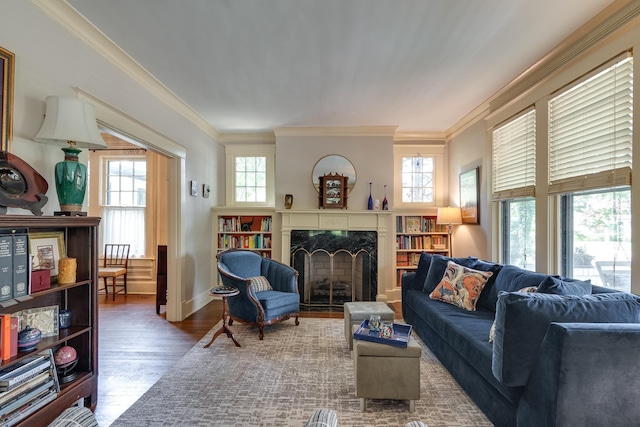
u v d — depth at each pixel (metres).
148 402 2.25
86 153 2.48
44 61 2.10
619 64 2.22
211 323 4.00
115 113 2.80
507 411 1.80
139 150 5.54
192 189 4.45
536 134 3.12
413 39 2.59
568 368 1.41
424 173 5.55
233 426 1.98
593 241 2.57
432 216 5.37
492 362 1.82
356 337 2.28
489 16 2.30
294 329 3.81
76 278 2.18
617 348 1.41
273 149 5.54
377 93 3.72
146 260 5.51
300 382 2.53
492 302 2.98
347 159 5.15
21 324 1.89
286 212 5.01
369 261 4.99
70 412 1.18
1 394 1.58
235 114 4.48
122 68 2.92
